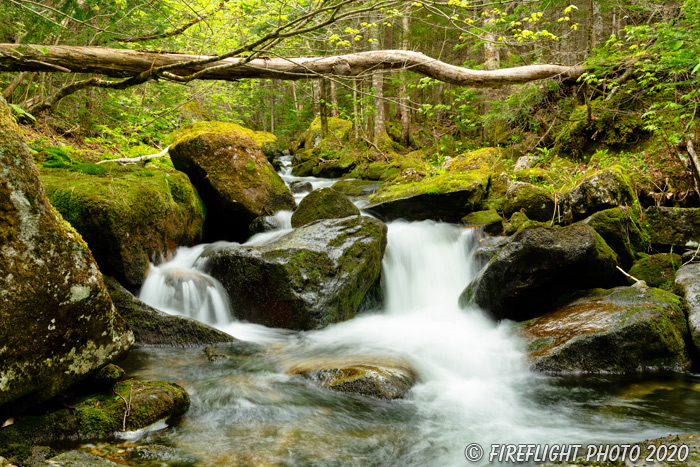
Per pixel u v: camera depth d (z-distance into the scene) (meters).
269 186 7.76
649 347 3.95
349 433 2.96
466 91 11.70
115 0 5.50
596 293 4.75
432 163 12.01
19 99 8.74
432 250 6.79
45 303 2.50
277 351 4.41
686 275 4.68
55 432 2.58
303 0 4.73
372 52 7.15
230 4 6.61
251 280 5.18
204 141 7.23
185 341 4.46
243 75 6.32
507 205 7.70
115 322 2.91
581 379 3.84
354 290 5.40
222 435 2.84
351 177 13.12
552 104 11.29
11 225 2.37
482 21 8.27
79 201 4.69
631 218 5.79
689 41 5.61
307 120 25.05
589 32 10.40
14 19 6.25
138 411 2.82
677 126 7.42
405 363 4.05
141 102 10.00
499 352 4.31
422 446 2.83
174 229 5.96
